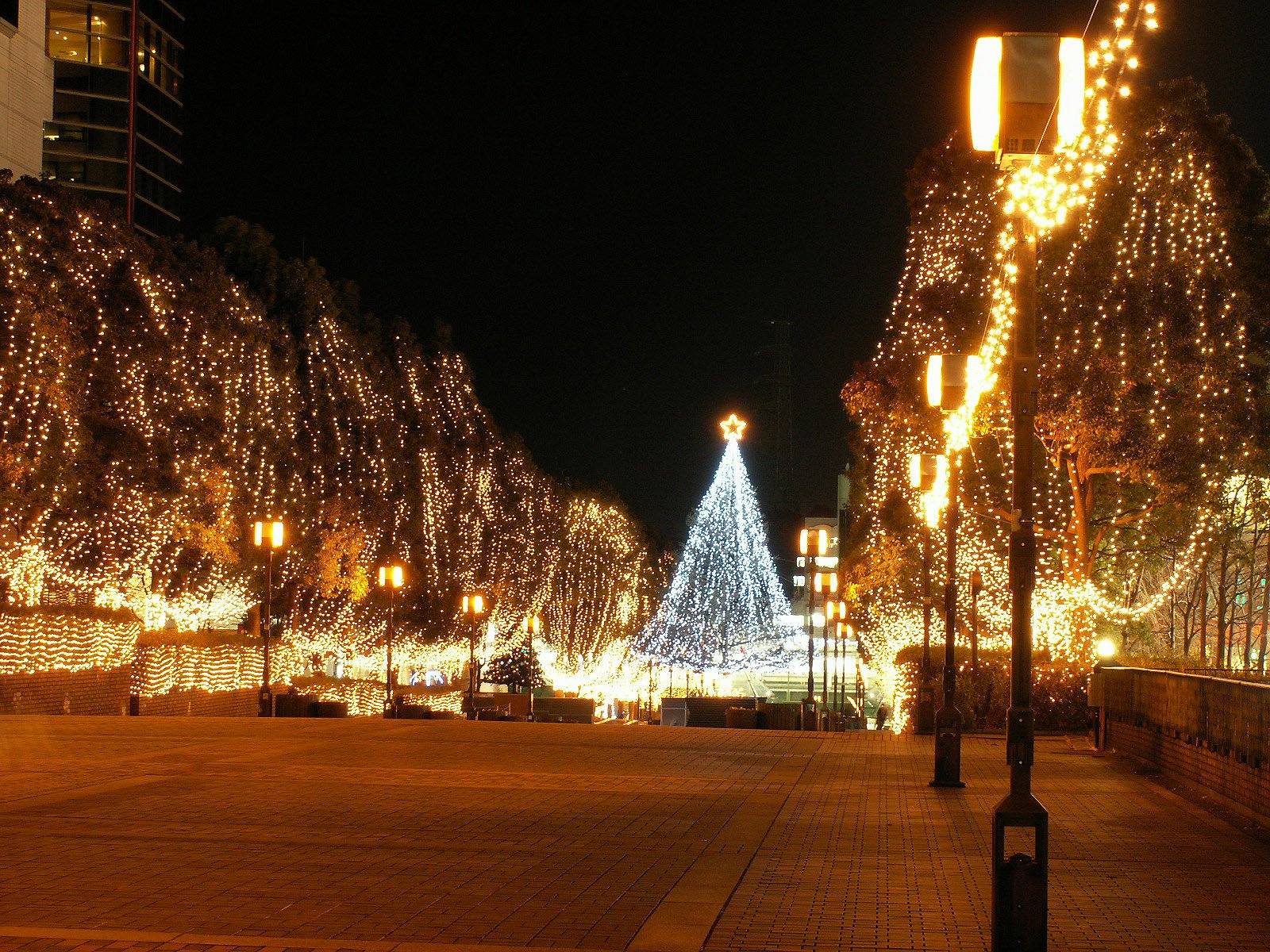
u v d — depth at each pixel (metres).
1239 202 25.70
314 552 42.09
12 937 7.52
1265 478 27.98
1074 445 25.61
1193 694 14.74
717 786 14.69
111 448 33.44
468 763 16.59
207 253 38.78
